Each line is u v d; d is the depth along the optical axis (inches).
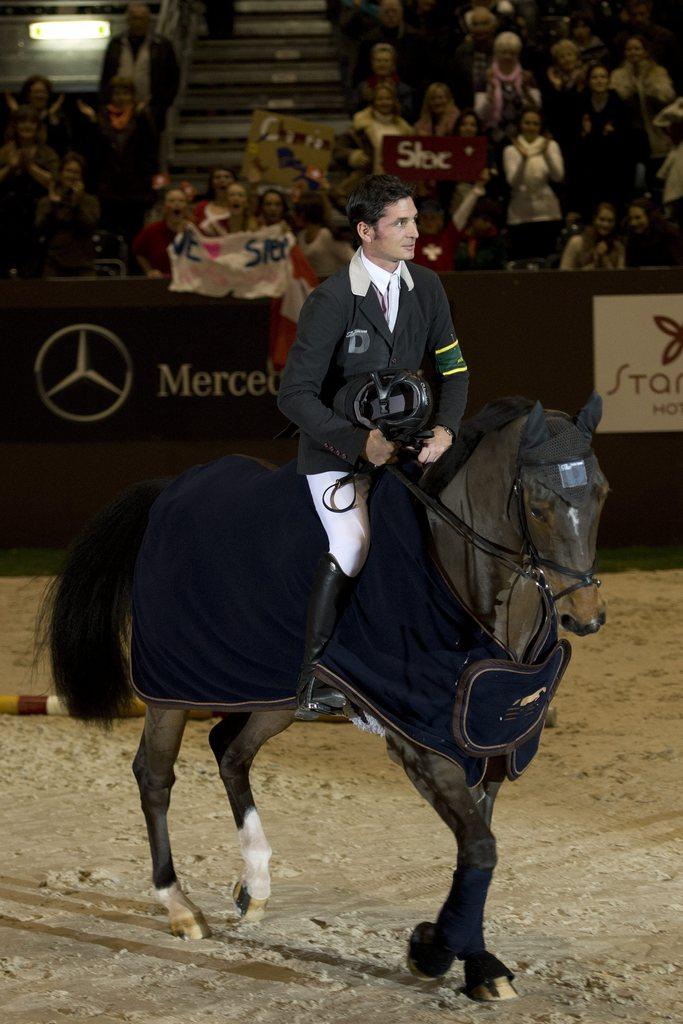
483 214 872.9
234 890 321.7
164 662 313.4
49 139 991.0
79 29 1203.9
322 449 285.3
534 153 898.7
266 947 300.4
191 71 1216.8
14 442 832.3
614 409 828.6
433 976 276.8
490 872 270.8
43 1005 268.7
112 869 350.9
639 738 484.7
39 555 823.1
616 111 936.3
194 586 307.1
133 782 434.0
